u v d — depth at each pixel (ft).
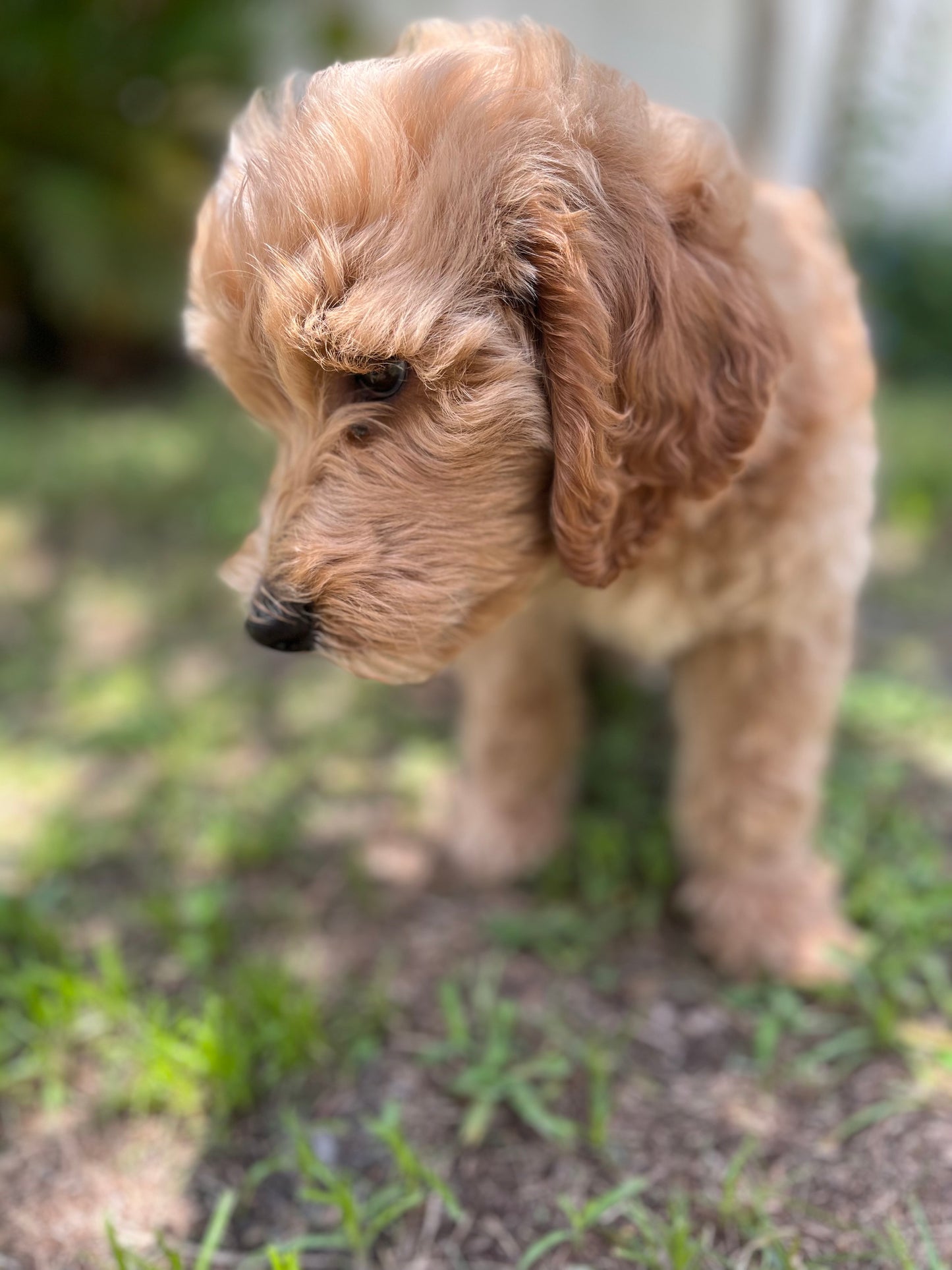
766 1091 1.16
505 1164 1.09
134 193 4.17
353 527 0.87
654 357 0.88
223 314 0.88
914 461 2.76
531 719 1.49
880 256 4.20
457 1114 1.15
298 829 1.62
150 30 4.17
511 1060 1.21
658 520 0.97
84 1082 1.20
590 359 0.83
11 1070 1.20
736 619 1.18
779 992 1.28
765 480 1.07
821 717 1.28
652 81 5.13
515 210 0.81
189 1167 1.10
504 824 1.53
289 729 1.89
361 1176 1.08
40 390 4.04
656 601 1.15
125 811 1.67
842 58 3.68
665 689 1.97
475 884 1.51
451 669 1.65
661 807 1.64
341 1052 1.23
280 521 0.91
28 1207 1.06
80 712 1.94
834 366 1.11
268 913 1.46
